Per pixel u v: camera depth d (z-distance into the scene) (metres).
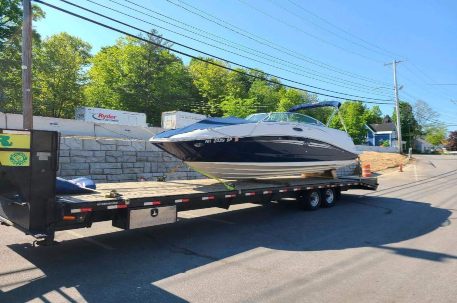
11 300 4.27
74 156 11.70
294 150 10.65
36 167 5.25
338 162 12.26
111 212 6.23
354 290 4.68
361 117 59.34
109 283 4.86
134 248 6.48
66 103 41.38
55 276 5.08
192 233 7.66
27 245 6.50
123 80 47.25
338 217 9.62
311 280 5.02
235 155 9.25
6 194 5.72
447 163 33.38
